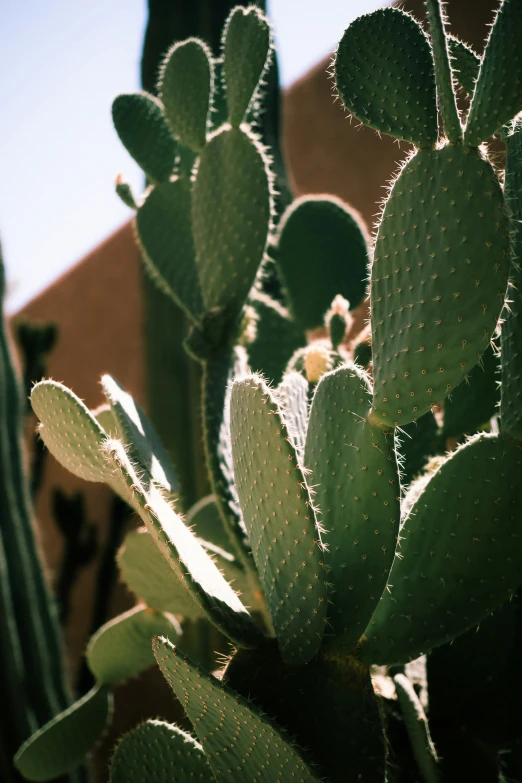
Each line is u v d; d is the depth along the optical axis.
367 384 1.51
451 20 3.13
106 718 1.99
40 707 2.60
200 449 2.54
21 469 2.82
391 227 1.48
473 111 1.45
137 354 6.45
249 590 1.79
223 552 1.78
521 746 1.72
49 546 6.45
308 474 1.54
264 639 1.49
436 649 1.69
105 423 1.79
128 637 1.91
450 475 1.57
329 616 1.48
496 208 1.42
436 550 1.56
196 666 1.39
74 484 6.21
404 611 1.54
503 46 1.44
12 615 2.62
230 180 1.86
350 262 2.19
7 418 2.79
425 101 1.49
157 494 1.52
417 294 1.44
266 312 2.14
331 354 1.78
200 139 1.88
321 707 1.45
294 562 1.43
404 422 1.46
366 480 1.48
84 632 5.60
